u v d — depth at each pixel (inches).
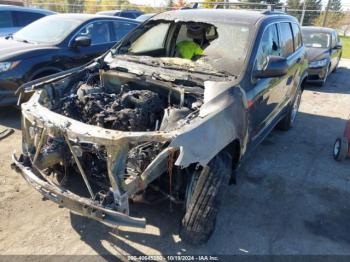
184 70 144.9
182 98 126.9
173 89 130.8
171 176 109.7
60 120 109.6
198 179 110.9
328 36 433.7
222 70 141.7
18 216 128.5
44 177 113.3
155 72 144.2
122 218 97.0
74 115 127.3
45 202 137.6
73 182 135.2
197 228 113.3
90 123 120.6
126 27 285.7
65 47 235.6
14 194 141.5
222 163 114.7
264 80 153.2
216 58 148.4
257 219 137.2
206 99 119.6
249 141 143.3
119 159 98.9
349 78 484.1
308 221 138.6
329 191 163.5
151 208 135.3
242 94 131.0
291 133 240.7
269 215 140.5
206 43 159.8
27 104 124.7
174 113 117.4
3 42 240.8
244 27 155.6
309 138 233.0
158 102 127.3
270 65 140.0
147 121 121.0
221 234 126.6
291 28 209.0
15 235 119.0
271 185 164.6
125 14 637.3
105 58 165.8
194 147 102.6
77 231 122.9
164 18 172.6
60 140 114.3
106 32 267.6
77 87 146.6
